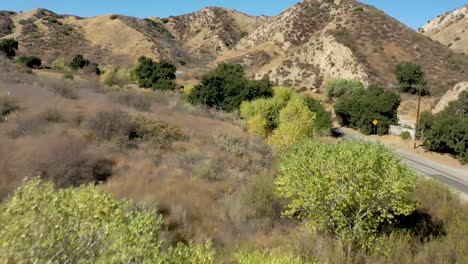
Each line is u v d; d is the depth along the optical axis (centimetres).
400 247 858
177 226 978
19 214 380
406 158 3081
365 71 7244
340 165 838
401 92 6738
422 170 2659
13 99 2125
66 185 1152
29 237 343
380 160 860
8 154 1302
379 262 784
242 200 1178
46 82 3081
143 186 1231
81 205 418
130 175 1341
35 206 384
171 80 6206
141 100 3095
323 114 4053
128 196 1098
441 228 1081
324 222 864
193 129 2467
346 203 841
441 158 3153
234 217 1081
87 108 2353
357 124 4616
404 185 818
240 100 4056
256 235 970
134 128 2047
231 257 732
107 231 389
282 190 1059
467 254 837
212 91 4134
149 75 6181
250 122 2825
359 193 817
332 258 741
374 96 4662
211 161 1712
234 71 4491
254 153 2139
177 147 1938
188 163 1659
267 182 1275
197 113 3362
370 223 845
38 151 1333
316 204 868
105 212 432
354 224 862
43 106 2108
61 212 397
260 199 1176
